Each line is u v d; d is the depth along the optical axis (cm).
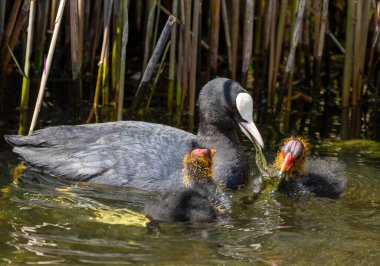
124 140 1250
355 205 1159
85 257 921
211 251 955
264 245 982
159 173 1198
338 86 1861
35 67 1720
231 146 1273
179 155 1228
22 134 1402
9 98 1603
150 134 1270
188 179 1117
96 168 1213
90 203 1121
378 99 1758
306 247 979
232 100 1262
